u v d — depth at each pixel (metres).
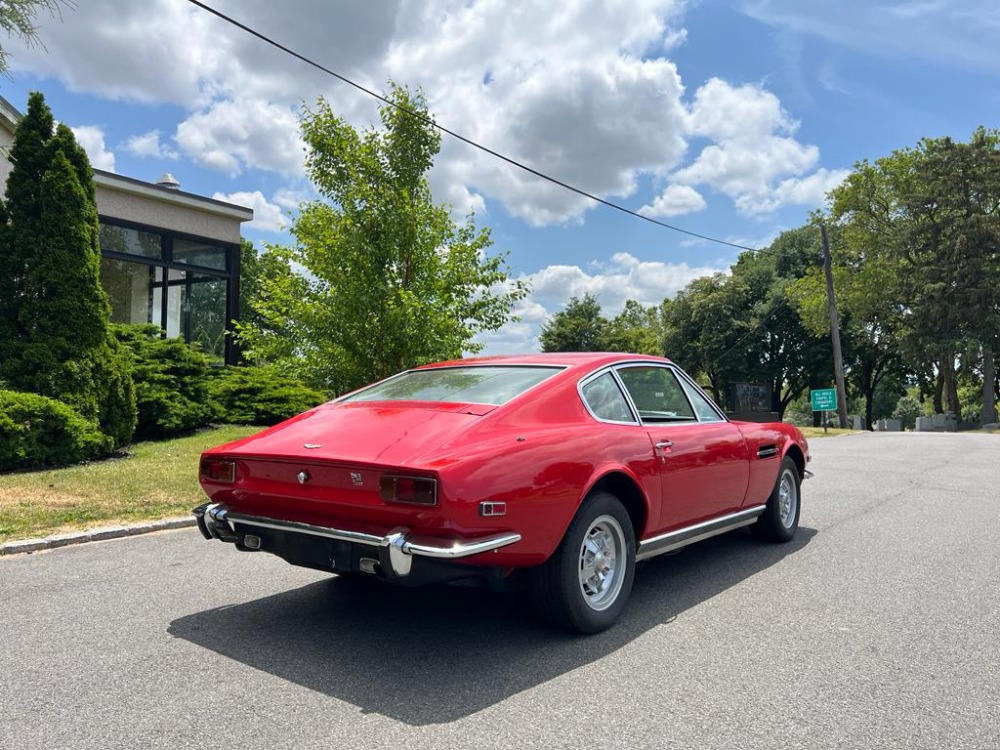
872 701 3.13
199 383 12.82
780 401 57.53
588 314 61.84
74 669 3.46
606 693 3.21
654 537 4.52
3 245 9.79
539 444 3.71
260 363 14.77
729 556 5.83
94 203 10.48
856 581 5.08
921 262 40.62
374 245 10.30
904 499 8.66
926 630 4.05
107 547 5.98
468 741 2.76
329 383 10.90
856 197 44.25
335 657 3.63
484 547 3.34
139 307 15.52
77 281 9.98
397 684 3.30
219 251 17.23
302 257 10.95
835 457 14.23
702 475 4.87
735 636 3.97
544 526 3.62
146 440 11.83
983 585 4.96
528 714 3.00
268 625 4.12
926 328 40.34
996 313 38.88
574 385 4.29
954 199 40.19
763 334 53.06
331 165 10.80
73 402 9.65
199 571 5.26
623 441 4.21
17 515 6.52
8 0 7.08
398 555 3.26
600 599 4.09
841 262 47.28
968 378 50.06
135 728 2.86
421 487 3.24
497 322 11.54
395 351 10.42
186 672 3.43
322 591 4.80
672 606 4.52
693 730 2.86
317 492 3.56
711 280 55.44
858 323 47.09
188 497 7.57
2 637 3.89
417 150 10.95
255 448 3.85
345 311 10.19
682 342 56.38
